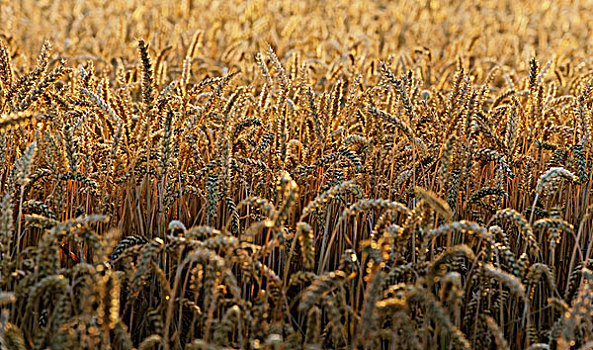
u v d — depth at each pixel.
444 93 5.16
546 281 3.39
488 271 2.62
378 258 2.34
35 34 10.09
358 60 6.16
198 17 12.71
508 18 15.63
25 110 3.38
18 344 2.32
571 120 4.80
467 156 3.31
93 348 2.37
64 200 3.51
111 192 3.42
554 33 13.45
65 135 3.20
